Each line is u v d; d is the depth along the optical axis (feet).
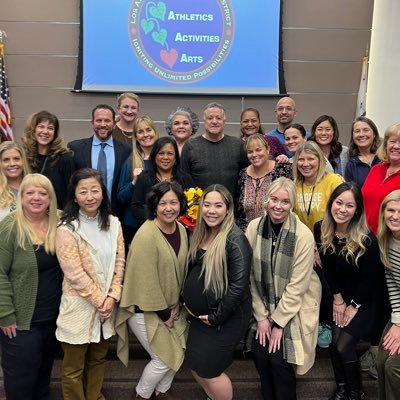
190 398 8.47
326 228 7.65
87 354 7.56
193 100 18.01
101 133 9.98
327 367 9.13
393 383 6.87
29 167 8.95
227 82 17.81
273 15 17.63
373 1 18.02
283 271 7.35
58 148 9.57
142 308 7.17
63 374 7.24
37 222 7.04
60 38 17.81
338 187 7.45
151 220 7.42
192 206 8.21
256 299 7.67
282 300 7.40
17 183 8.41
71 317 6.93
